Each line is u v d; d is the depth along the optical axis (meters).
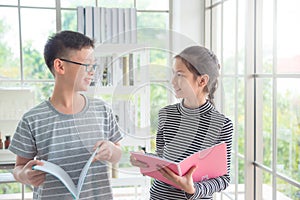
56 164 1.18
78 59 1.13
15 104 2.82
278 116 1.95
